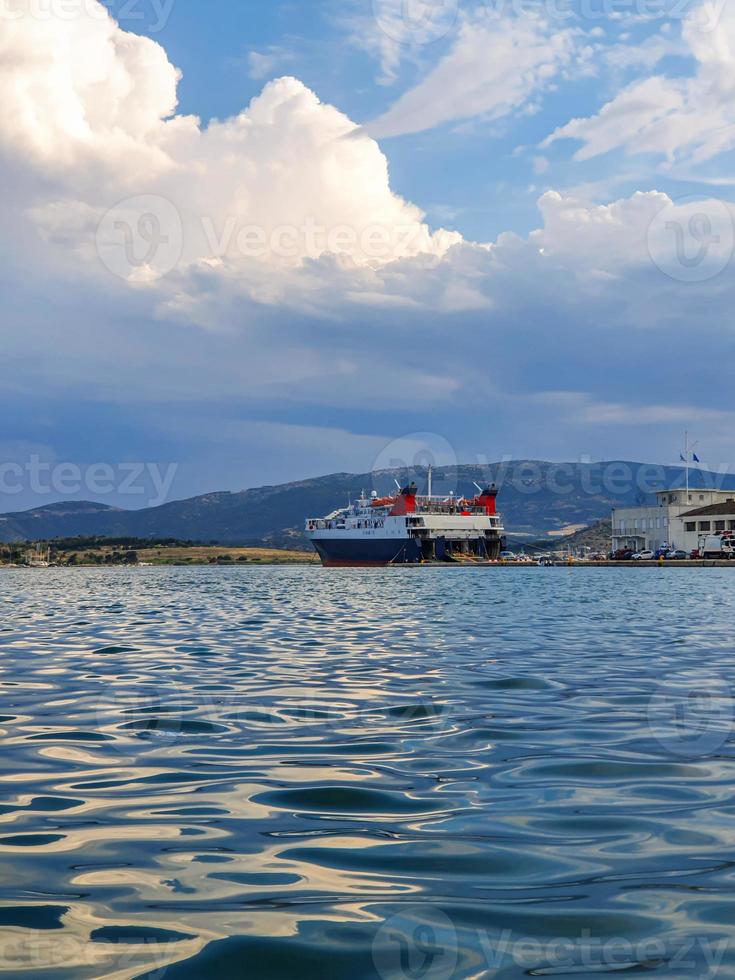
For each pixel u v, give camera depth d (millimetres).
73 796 8008
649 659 18500
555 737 10445
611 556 162875
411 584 78812
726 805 7539
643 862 6145
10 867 6145
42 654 20250
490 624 29141
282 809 7527
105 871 6055
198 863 6199
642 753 9547
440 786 8242
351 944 4898
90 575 143625
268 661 18484
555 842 6590
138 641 23594
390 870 6023
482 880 5828
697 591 57844
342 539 156875
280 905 5438
